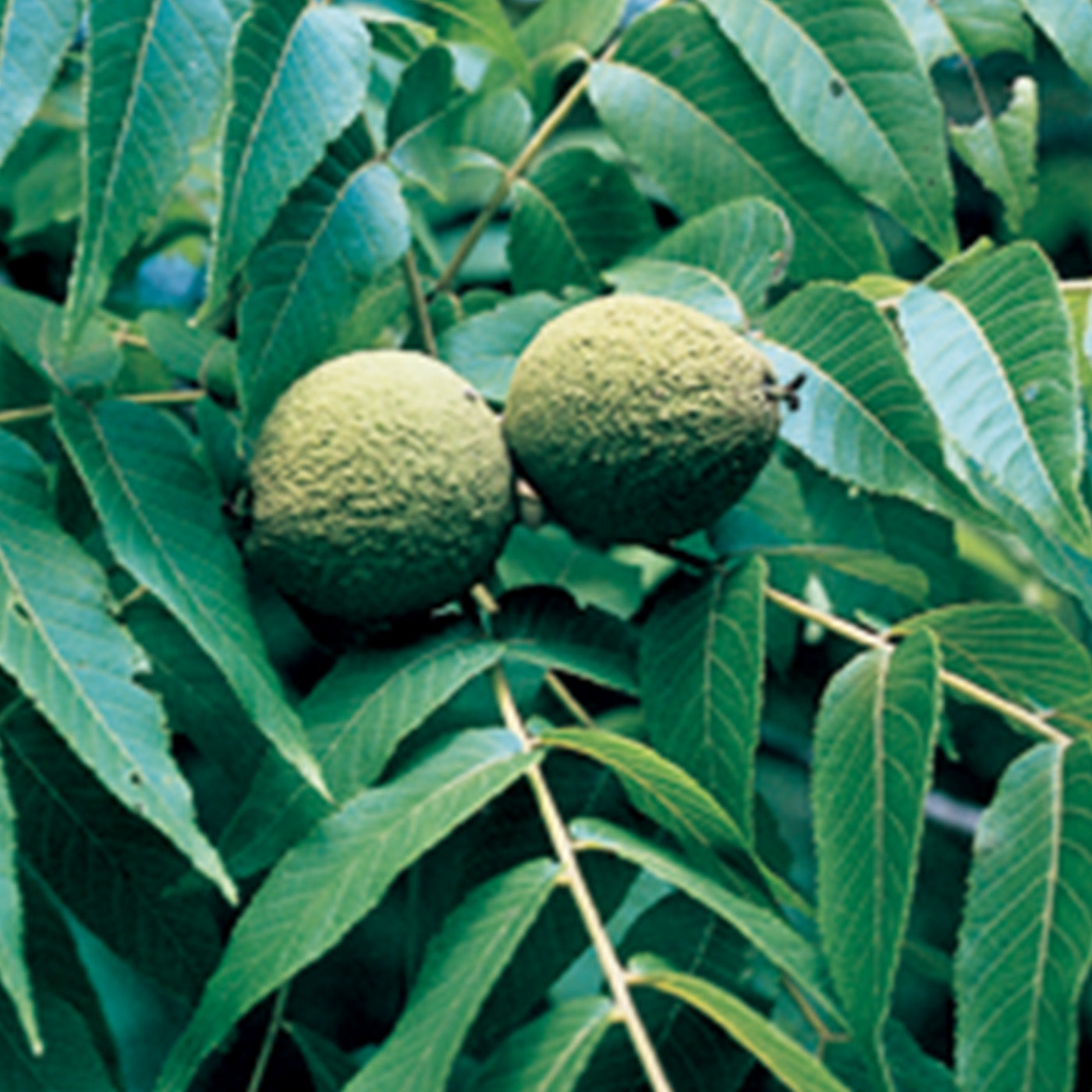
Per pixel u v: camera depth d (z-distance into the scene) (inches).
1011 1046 41.8
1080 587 48.9
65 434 47.9
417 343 59.7
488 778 44.4
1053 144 90.2
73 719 41.2
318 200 51.8
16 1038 44.8
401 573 48.6
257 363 50.5
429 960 41.1
